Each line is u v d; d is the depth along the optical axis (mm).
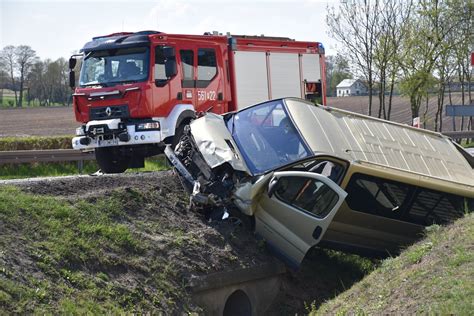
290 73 19812
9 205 8688
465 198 11523
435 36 29828
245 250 10297
